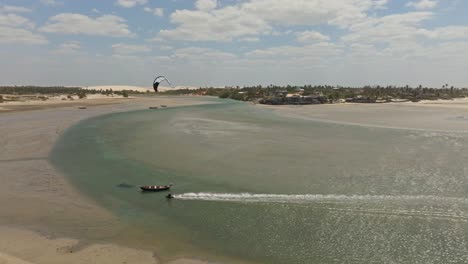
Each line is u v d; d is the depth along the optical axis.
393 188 28.73
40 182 30.52
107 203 25.56
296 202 25.67
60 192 27.88
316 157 39.91
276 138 52.88
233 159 38.72
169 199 26.41
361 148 45.47
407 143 49.41
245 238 20.09
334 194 27.31
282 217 23.09
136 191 28.28
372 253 18.39
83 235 20.14
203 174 32.94
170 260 17.42
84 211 23.94
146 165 36.34
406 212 23.77
